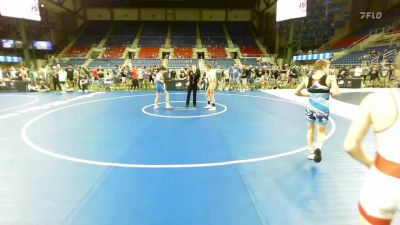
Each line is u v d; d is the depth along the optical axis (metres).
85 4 38.72
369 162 1.72
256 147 5.72
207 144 5.94
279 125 7.74
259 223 3.01
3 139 6.30
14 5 19.16
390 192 1.51
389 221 1.60
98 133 6.85
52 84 17.72
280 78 21.02
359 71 18.94
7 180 4.11
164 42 36.28
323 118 4.66
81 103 12.00
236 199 3.54
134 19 40.50
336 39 31.31
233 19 41.09
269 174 4.32
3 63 28.00
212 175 4.29
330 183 4.00
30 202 3.47
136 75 18.14
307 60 27.12
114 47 34.78
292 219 3.10
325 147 5.68
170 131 7.05
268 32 35.56
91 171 4.43
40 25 30.86
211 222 3.02
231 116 9.05
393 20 26.45
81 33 37.62
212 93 10.45
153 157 5.10
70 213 3.21
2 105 11.36
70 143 5.99
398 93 1.49
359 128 1.63
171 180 4.10
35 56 31.31
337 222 3.05
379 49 22.83
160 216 3.14
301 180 4.11
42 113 9.58
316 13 30.73
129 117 8.88
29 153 5.32
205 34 38.44
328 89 4.59
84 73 18.55
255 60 31.09
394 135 1.47
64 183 4.00
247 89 18.34
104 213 3.20
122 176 4.24
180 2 38.12
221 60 30.80
